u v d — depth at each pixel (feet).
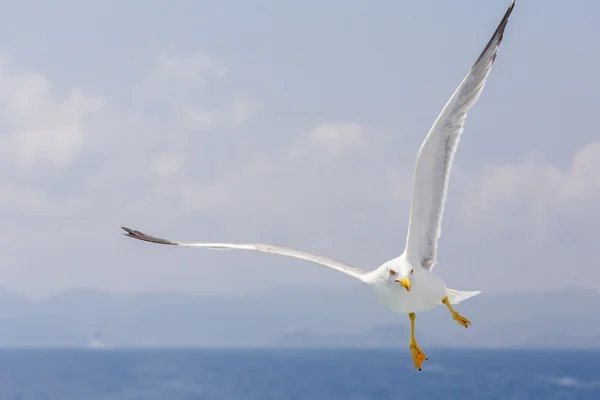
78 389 338.95
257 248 35.73
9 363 612.29
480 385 349.41
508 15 29.89
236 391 322.34
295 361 639.35
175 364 581.53
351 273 33.27
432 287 31.55
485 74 30.22
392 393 316.40
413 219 31.63
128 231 37.32
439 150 30.66
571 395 306.55
